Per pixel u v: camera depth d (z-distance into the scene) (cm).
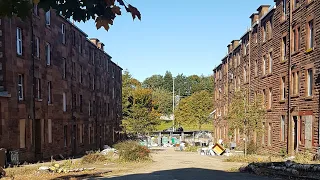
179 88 11525
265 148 2616
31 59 2169
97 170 1546
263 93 2781
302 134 1984
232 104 2641
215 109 5403
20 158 1955
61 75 2752
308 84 1944
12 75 1895
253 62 3120
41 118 2308
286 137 2234
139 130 4012
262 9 2917
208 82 10675
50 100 2527
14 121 1903
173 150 3856
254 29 3103
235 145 3384
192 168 1633
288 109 2203
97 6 322
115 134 5156
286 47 2288
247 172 1409
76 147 3119
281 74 2358
